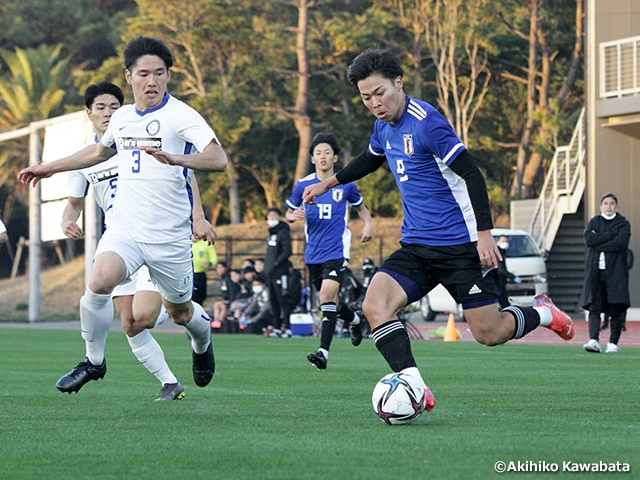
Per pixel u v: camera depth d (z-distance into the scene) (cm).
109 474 1477
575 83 16962
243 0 17275
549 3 16312
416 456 1581
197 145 2256
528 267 8744
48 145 9212
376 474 1434
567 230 10450
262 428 1952
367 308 2064
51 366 3900
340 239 3819
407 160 2088
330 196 3834
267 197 18825
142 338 2517
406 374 1992
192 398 2577
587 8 9225
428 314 9475
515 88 17425
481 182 1997
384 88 2045
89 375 2398
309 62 17075
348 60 17300
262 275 7488
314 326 7294
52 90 19588
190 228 2362
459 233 2078
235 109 16388
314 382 3081
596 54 9169
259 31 16862
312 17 17512
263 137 18075
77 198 2667
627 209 9075
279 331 6725
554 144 15438
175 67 17238
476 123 17562
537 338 6256
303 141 16725
